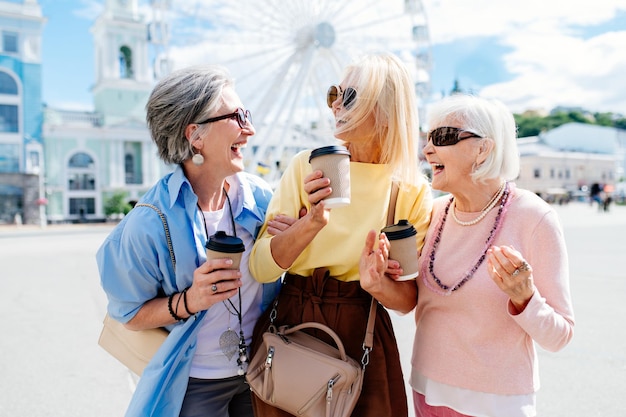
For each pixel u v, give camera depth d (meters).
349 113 1.68
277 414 1.63
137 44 42.66
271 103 18.05
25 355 4.66
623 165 77.50
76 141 40.94
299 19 17.33
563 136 75.75
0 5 38.22
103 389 3.85
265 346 1.65
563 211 38.12
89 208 41.53
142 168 42.84
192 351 1.63
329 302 1.69
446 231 1.74
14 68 38.69
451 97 1.66
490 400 1.56
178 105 1.56
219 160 1.63
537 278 1.56
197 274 1.44
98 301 7.13
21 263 12.01
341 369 1.51
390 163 1.75
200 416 1.69
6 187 37.75
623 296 6.48
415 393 1.80
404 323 5.39
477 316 1.58
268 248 1.61
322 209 1.44
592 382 3.67
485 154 1.58
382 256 1.48
